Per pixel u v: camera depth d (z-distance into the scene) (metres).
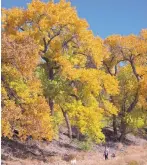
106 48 47.16
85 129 34.03
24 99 22.47
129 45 46.78
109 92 37.66
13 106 20.42
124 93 48.19
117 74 50.09
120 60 48.78
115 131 48.31
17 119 21.72
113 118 48.53
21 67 20.78
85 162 29.62
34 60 21.30
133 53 46.97
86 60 36.84
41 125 22.16
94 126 33.88
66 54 35.12
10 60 20.56
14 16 32.53
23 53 20.42
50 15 32.34
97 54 36.25
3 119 20.11
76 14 33.66
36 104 22.53
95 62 36.81
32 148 31.23
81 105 33.41
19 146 30.48
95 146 40.12
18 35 30.95
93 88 33.69
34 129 21.97
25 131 21.83
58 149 33.34
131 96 48.69
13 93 22.39
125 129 47.47
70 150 34.06
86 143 35.94
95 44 35.88
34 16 32.19
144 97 46.91
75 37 34.25
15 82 22.27
